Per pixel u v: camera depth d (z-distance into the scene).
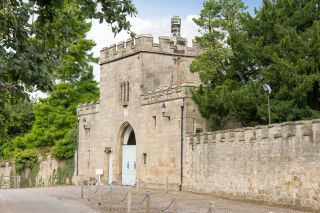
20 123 70.12
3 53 12.62
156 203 31.17
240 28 42.38
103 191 41.34
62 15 15.44
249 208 27.70
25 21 13.02
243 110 36.03
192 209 27.48
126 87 49.72
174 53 48.94
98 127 54.47
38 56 13.23
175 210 20.38
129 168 50.00
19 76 12.86
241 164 32.97
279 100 33.91
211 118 40.50
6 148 73.00
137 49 48.12
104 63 53.66
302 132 27.20
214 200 32.81
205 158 37.69
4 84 12.96
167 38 48.78
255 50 35.78
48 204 30.83
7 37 12.94
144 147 46.53
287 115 33.12
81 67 65.25
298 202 27.33
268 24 36.72
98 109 54.56
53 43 15.21
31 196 37.34
